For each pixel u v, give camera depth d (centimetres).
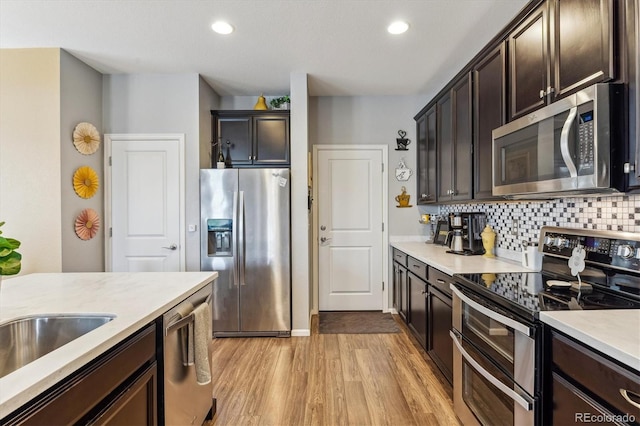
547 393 121
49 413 80
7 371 120
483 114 223
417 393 219
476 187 234
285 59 294
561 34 150
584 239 170
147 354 126
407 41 262
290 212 327
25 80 277
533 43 170
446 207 377
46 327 126
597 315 119
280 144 362
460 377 185
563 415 112
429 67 310
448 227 341
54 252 277
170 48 274
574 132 132
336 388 226
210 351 191
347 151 393
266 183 321
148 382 127
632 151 119
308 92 360
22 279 186
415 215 394
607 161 123
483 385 162
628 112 120
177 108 330
